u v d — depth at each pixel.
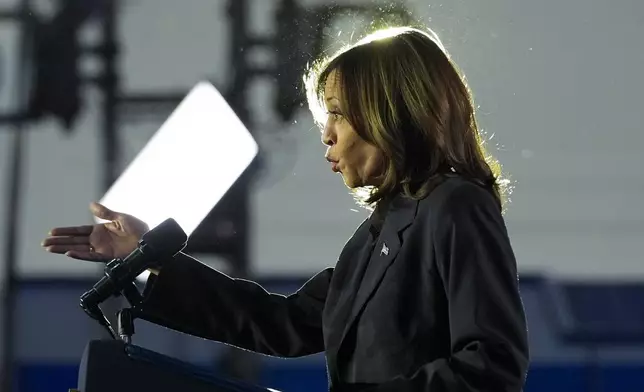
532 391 31.55
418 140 4.56
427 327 4.36
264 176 17.55
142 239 4.67
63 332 30.56
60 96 21.03
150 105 21.30
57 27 20.77
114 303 11.69
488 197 4.39
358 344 4.48
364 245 4.74
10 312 28.78
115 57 21.12
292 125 17.11
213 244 17.06
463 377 4.02
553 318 32.66
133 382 4.11
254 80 17.30
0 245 30.48
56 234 5.10
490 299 4.15
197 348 27.56
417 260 4.43
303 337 5.30
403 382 4.09
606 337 32.03
